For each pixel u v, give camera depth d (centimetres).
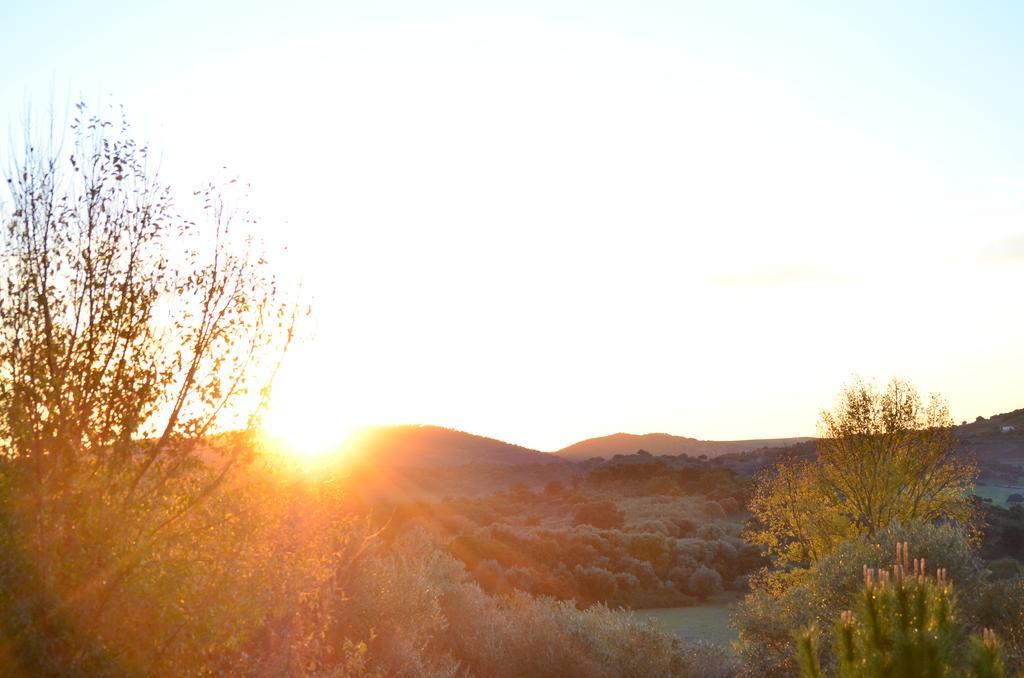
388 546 2325
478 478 15375
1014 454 15150
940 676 817
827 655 2086
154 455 1033
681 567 7019
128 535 995
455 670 1888
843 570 2553
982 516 4638
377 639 1661
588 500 11875
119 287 1024
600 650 2467
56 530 983
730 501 10388
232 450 1068
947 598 866
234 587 1034
